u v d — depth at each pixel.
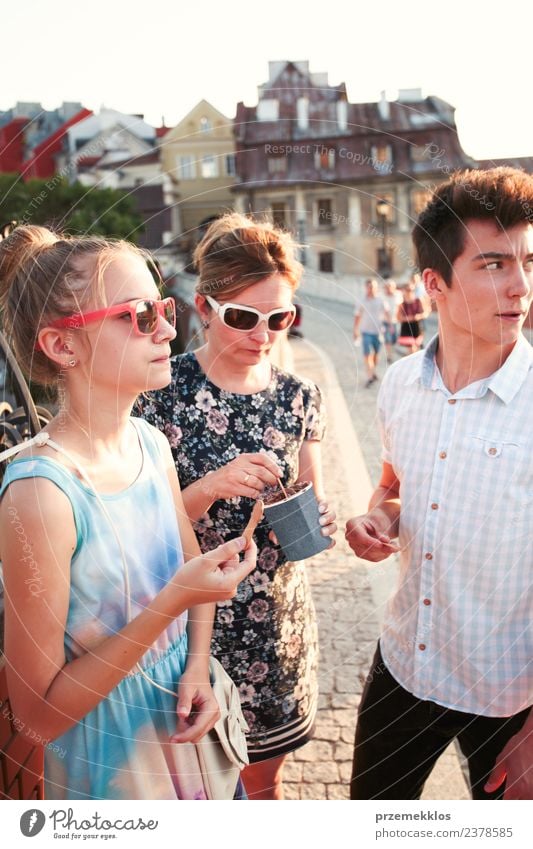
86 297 1.15
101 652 1.14
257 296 1.65
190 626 1.40
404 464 1.68
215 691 1.37
